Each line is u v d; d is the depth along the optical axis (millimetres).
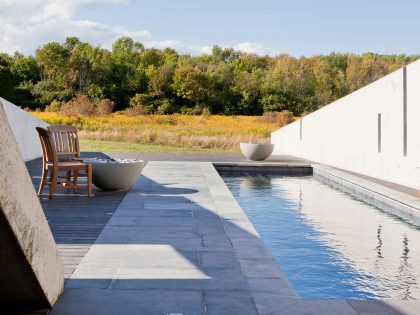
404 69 10195
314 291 3674
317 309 2775
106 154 18172
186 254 3951
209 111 59094
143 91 64812
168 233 4734
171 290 3082
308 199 8711
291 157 19125
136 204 6531
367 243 5258
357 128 13156
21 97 59625
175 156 17844
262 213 7188
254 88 61719
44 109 56375
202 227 5020
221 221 5352
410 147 9891
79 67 65500
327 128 15961
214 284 3205
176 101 63531
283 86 62562
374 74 68625
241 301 2895
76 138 7852
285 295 3006
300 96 62844
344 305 2844
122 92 64000
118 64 67750
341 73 68438
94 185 8641
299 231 5883
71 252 4039
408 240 5414
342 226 6219
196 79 61906
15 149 2371
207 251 4047
